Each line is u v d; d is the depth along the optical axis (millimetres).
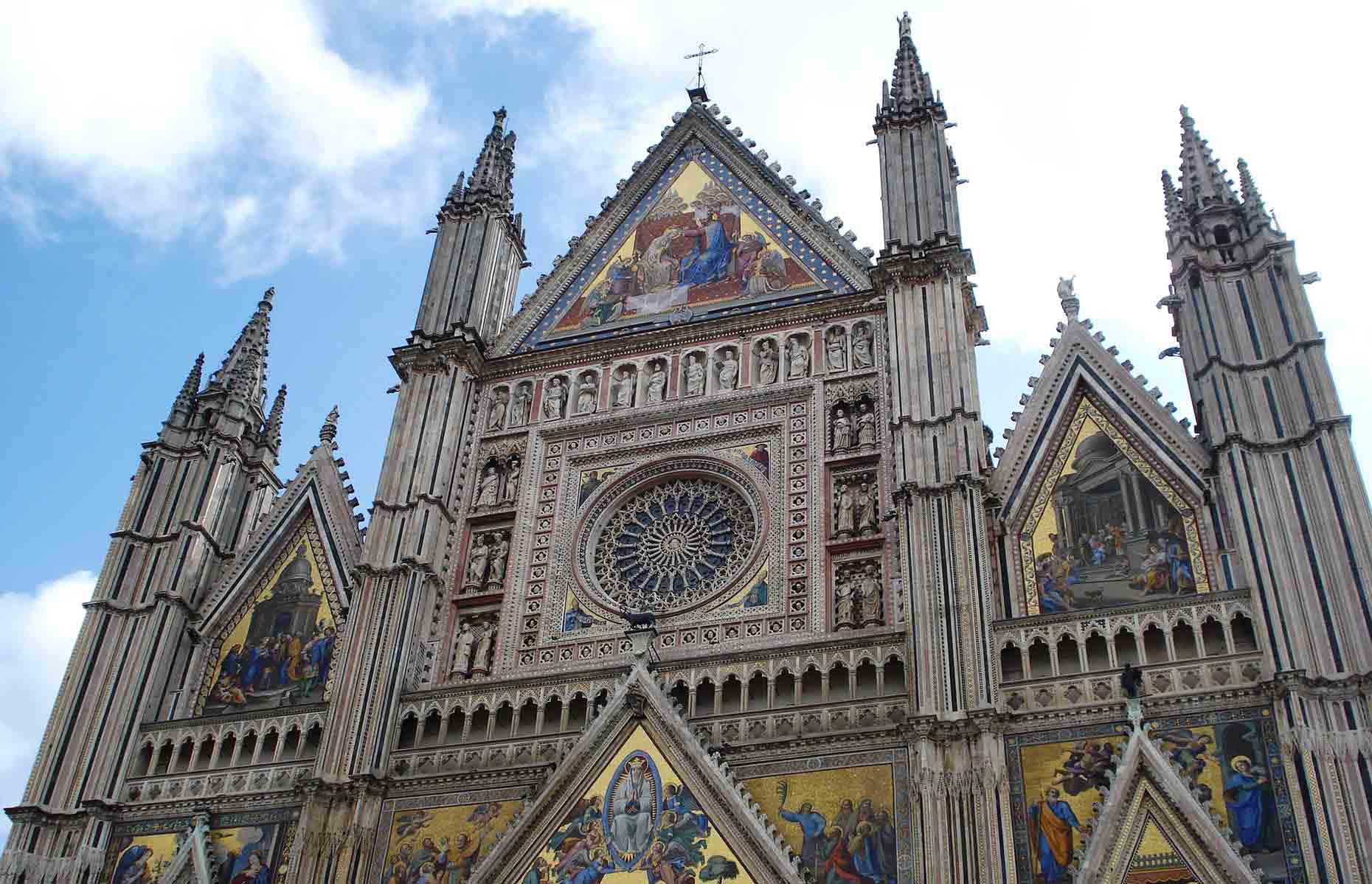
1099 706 33781
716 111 53188
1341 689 31906
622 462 44531
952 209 45500
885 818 33625
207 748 40938
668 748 35625
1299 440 36312
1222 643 34250
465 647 41438
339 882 36312
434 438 45375
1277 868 30406
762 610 39375
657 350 47000
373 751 38250
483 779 37562
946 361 41000
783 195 49500
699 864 33812
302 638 43156
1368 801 30234
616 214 51719
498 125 56188
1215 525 36750
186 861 38188
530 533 43594
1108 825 31594
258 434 50875
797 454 42344
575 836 35094
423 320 49094
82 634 43406
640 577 42000
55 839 39312
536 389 47594
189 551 45125
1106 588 36781
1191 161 43594
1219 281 40125
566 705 38188
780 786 35031
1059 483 39188
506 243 53406
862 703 35812
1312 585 33656
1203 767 32250
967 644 35031
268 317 53125
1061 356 41562
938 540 37188
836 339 44625
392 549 42781
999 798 32656
